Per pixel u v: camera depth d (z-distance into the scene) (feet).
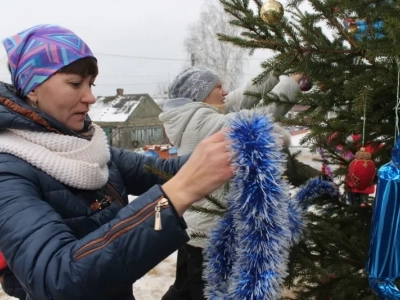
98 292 2.81
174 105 7.73
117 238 2.83
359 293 4.61
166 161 5.19
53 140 3.74
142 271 2.88
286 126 5.06
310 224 5.03
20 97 3.97
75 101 3.89
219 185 2.99
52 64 3.72
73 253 2.84
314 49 4.45
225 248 3.59
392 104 4.53
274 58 4.42
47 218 3.08
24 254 2.89
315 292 4.75
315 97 4.86
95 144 4.05
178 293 7.95
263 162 3.01
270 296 3.08
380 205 3.25
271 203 3.05
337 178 5.76
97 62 4.04
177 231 2.90
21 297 3.72
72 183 3.74
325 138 4.96
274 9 4.30
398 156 3.20
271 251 3.08
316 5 4.27
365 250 4.79
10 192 3.22
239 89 8.69
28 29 4.01
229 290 3.22
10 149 3.54
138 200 2.96
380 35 4.07
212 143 3.02
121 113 74.95
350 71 4.52
